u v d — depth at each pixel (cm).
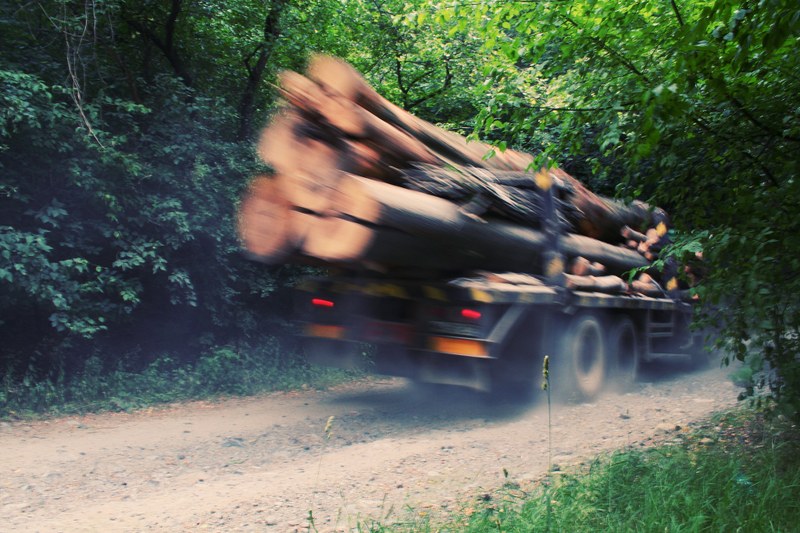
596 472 478
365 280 802
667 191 503
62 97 961
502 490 479
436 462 571
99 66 1026
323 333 827
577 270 851
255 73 1275
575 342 823
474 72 1488
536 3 478
